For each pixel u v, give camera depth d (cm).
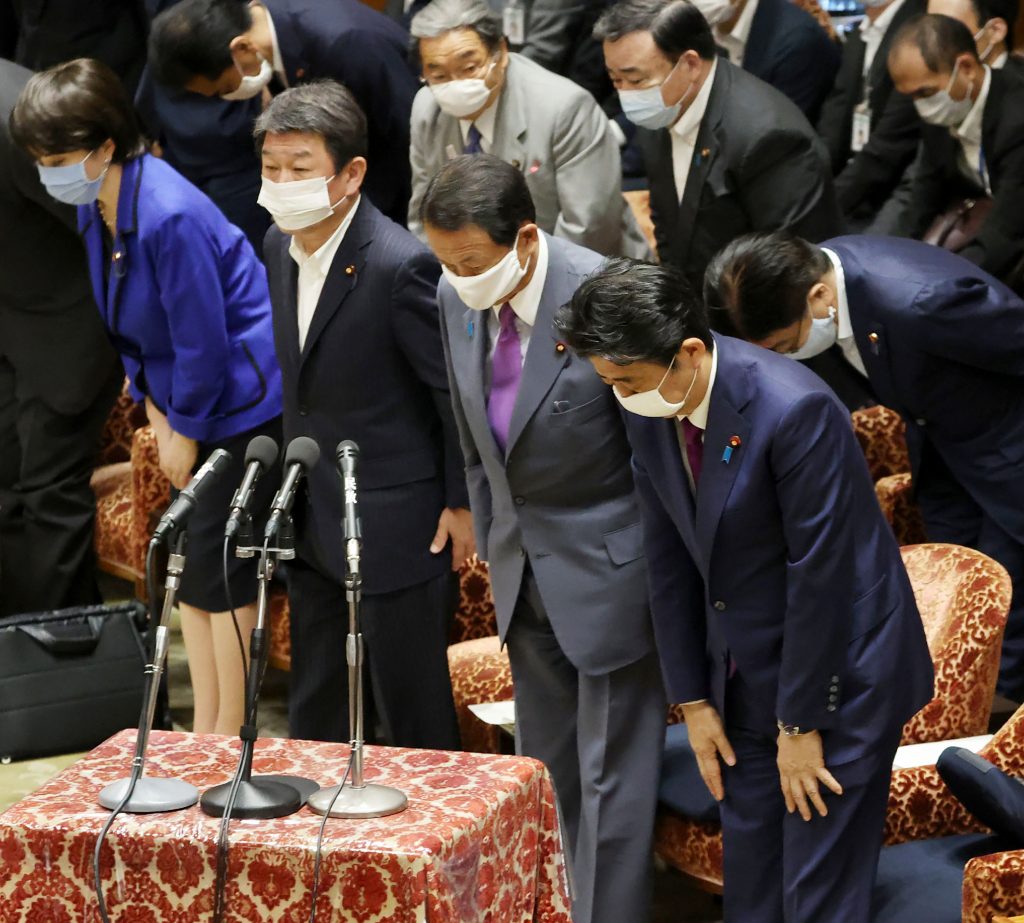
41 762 1129
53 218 1174
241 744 664
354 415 874
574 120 1076
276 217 834
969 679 883
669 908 939
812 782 723
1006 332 924
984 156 1134
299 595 916
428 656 909
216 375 950
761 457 694
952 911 756
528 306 787
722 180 1077
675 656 764
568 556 812
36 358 1217
